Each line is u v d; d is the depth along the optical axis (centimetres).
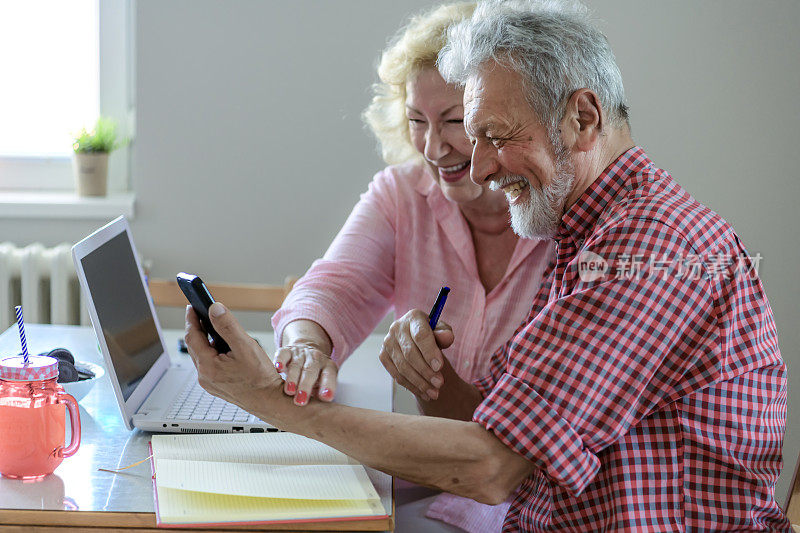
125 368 130
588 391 99
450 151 146
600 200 111
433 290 162
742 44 227
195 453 114
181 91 234
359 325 161
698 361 101
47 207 235
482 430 102
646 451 104
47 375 106
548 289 126
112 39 246
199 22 231
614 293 99
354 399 145
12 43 248
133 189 253
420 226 164
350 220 172
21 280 232
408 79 148
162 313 244
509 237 154
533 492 120
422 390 125
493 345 154
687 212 105
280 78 234
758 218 234
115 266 140
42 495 102
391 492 107
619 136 113
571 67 106
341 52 233
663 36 228
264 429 125
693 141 232
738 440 105
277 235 242
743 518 104
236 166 238
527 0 121
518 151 108
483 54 108
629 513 103
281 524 97
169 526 97
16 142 253
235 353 106
